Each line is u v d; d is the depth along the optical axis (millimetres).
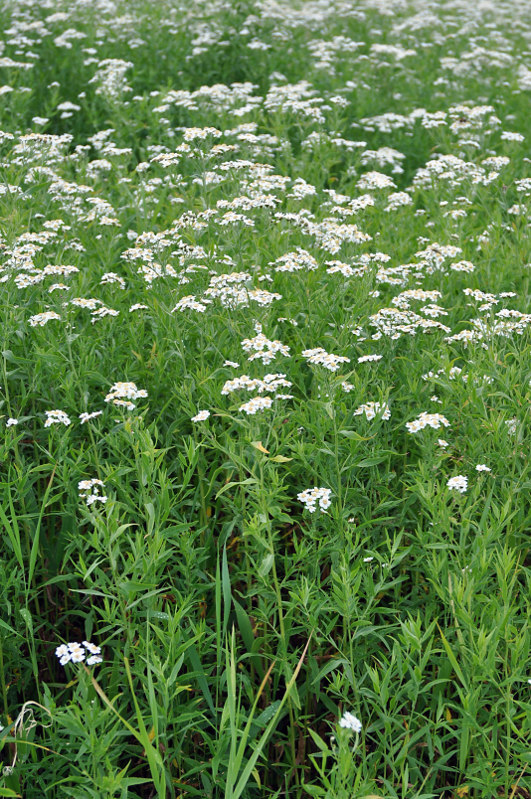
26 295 4930
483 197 7363
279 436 3986
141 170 7074
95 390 4598
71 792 2760
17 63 10945
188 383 4285
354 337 4668
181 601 3254
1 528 3695
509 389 4117
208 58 12219
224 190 7074
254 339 4133
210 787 3102
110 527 3086
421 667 2926
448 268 5832
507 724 2891
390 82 12422
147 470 3363
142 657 3049
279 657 3213
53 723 3125
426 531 3785
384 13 16391
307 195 6883
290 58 12922
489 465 3930
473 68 13102
